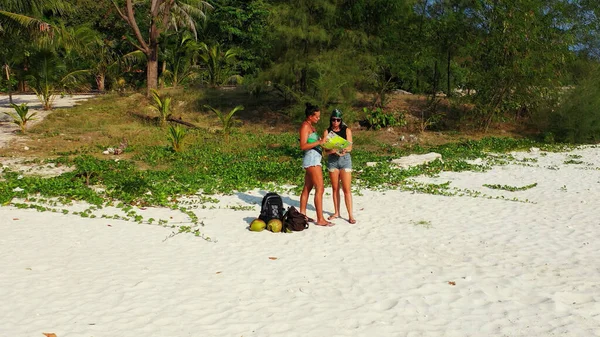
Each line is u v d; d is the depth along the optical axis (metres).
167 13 29.12
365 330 4.96
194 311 5.35
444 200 11.24
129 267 6.69
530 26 22.89
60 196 11.07
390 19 24.70
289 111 23.44
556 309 5.48
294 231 8.55
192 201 10.85
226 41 41.31
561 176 14.51
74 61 35.25
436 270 6.72
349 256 7.27
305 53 24.08
